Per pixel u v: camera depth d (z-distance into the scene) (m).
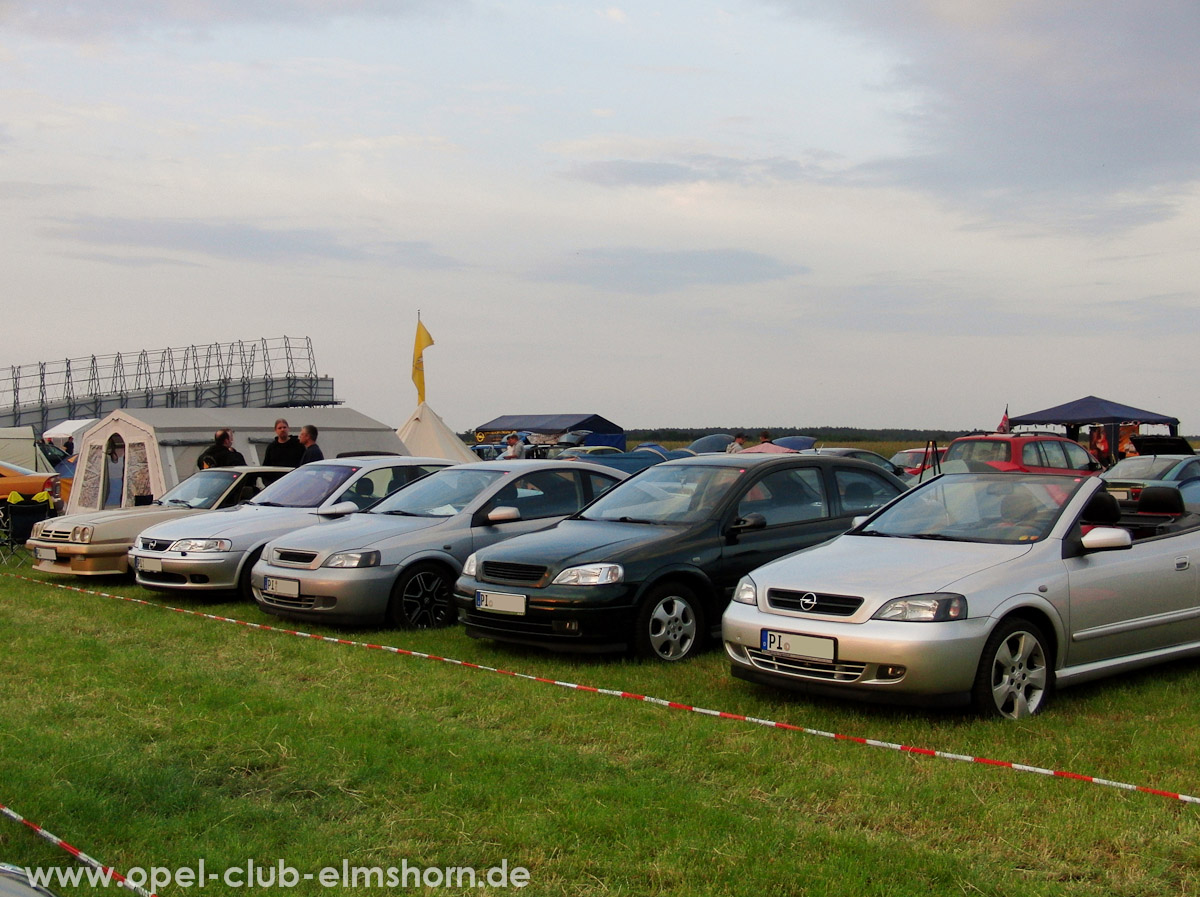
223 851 4.15
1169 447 24.97
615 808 4.59
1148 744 5.48
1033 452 20.08
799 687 6.14
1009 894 3.74
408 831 4.38
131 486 19.28
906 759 5.28
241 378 62.00
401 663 7.76
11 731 5.87
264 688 6.96
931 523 7.07
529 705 6.43
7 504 15.66
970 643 5.77
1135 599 6.58
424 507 10.34
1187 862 4.00
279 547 9.78
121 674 7.37
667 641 7.86
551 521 10.28
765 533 8.45
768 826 4.37
